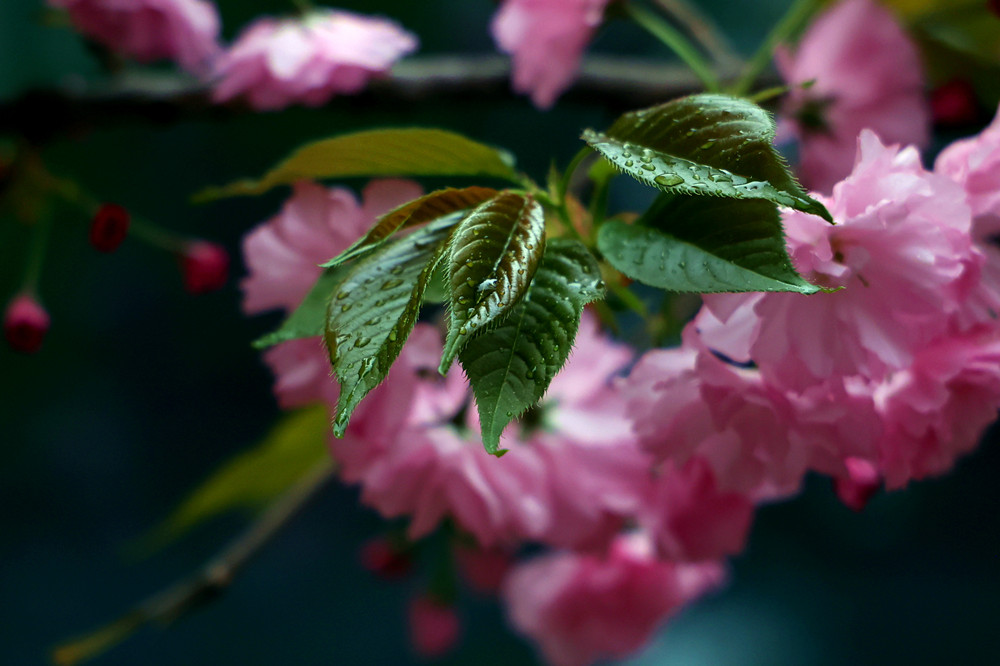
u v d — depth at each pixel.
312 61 0.74
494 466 0.67
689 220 0.58
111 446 4.81
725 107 0.58
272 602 4.64
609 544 0.68
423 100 0.88
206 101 0.88
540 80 0.81
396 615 4.63
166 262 4.61
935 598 4.57
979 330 0.63
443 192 0.58
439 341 0.65
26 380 4.58
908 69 0.73
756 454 0.63
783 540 4.82
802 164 0.74
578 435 0.69
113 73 0.89
